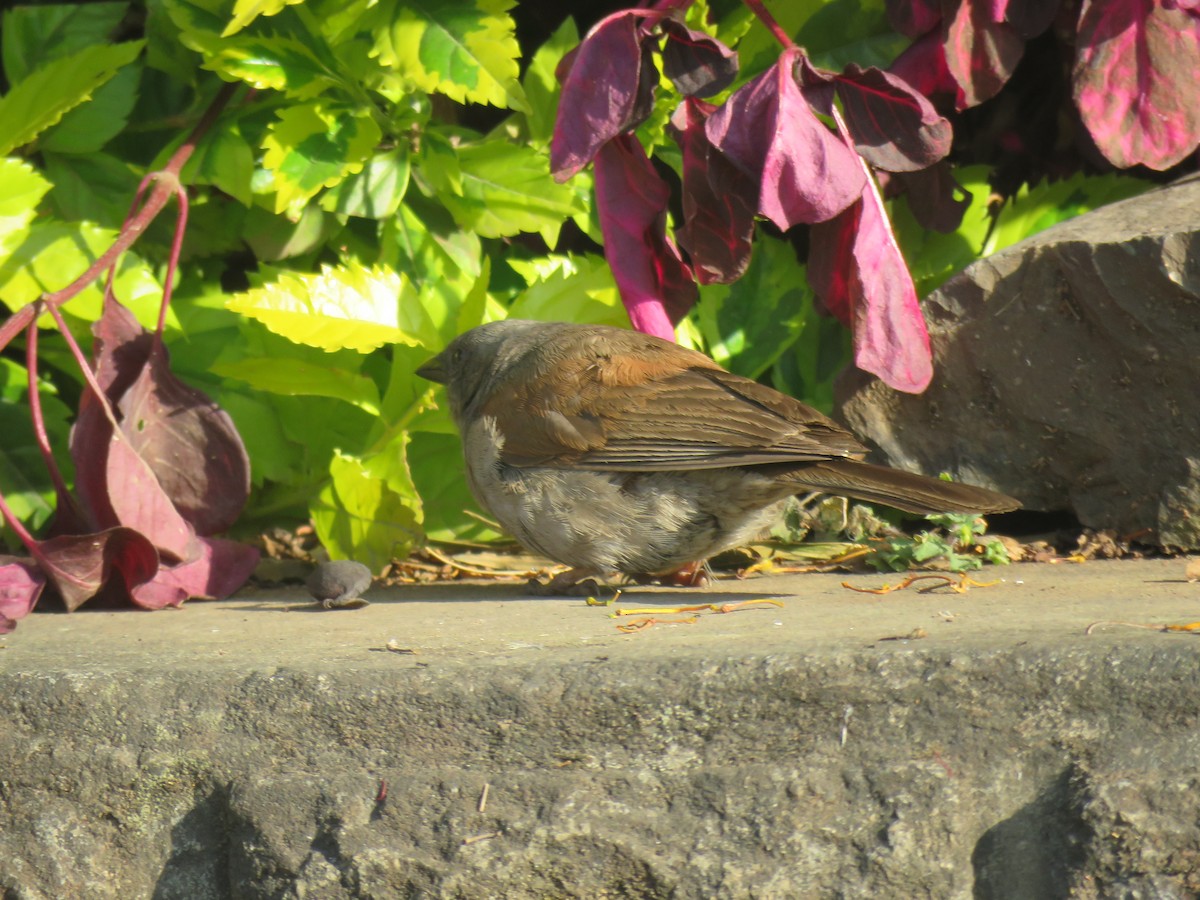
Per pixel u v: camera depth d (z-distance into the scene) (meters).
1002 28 9.73
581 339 8.99
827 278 9.59
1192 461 9.03
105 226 10.94
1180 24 9.48
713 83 8.98
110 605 8.62
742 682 5.65
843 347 11.19
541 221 10.55
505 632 6.93
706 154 9.25
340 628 7.35
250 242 10.88
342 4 10.26
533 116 11.01
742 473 8.16
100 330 9.16
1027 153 12.19
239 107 10.62
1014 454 9.65
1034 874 5.39
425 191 10.60
